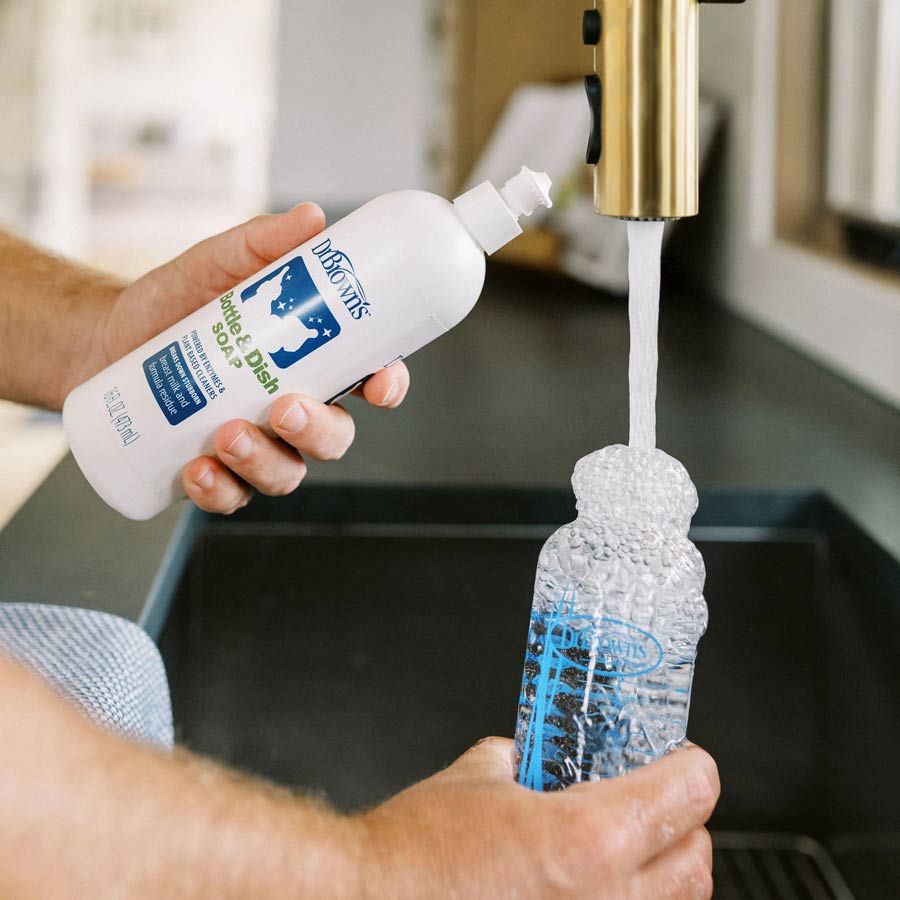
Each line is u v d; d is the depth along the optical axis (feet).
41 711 1.16
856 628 2.94
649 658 1.77
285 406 2.19
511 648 3.30
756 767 3.22
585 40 1.86
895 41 4.43
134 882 1.17
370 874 1.32
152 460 2.31
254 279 2.23
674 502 1.83
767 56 4.89
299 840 1.29
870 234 4.52
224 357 2.22
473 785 1.51
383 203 2.20
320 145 8.83
